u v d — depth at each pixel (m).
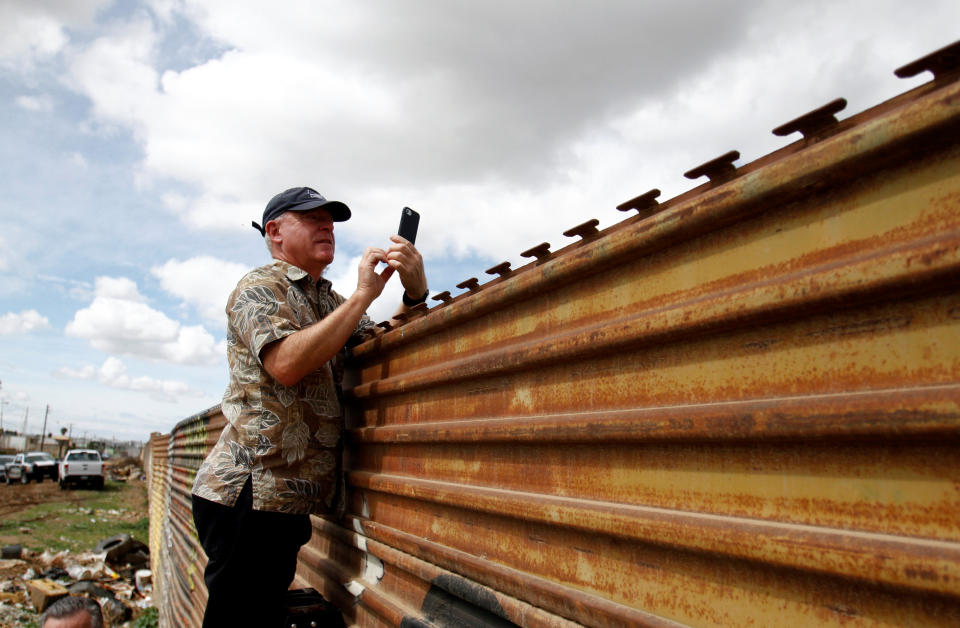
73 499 31.42
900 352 0.97
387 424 2.61
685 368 1.32
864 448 1.01
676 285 1.35
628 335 1.40
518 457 1.80
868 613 0.98
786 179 1.10
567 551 1.58
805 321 1.10
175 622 6.83
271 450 2.35
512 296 1.82
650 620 1.31
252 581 2.38
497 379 1.91
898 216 0.98
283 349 2.24
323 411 2.56
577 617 1.50
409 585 2.25
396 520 2.41
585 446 1.56
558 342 1.62
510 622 1.73
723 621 1.20
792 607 1.09
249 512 2.31
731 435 1.18
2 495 30.92
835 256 1.06
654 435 1.33
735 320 1.19
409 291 2.61
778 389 1.14
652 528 1.31
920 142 0.93
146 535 21.20
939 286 0.91
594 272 1.56
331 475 2.59
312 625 2.57
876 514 0.98
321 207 2.68
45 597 10.98
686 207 1.29
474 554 1.92
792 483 1.11
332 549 3.03
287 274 2.57
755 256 1.19
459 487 2.00
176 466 9.62
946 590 0.86
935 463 0.92
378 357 2.76
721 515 1.22
